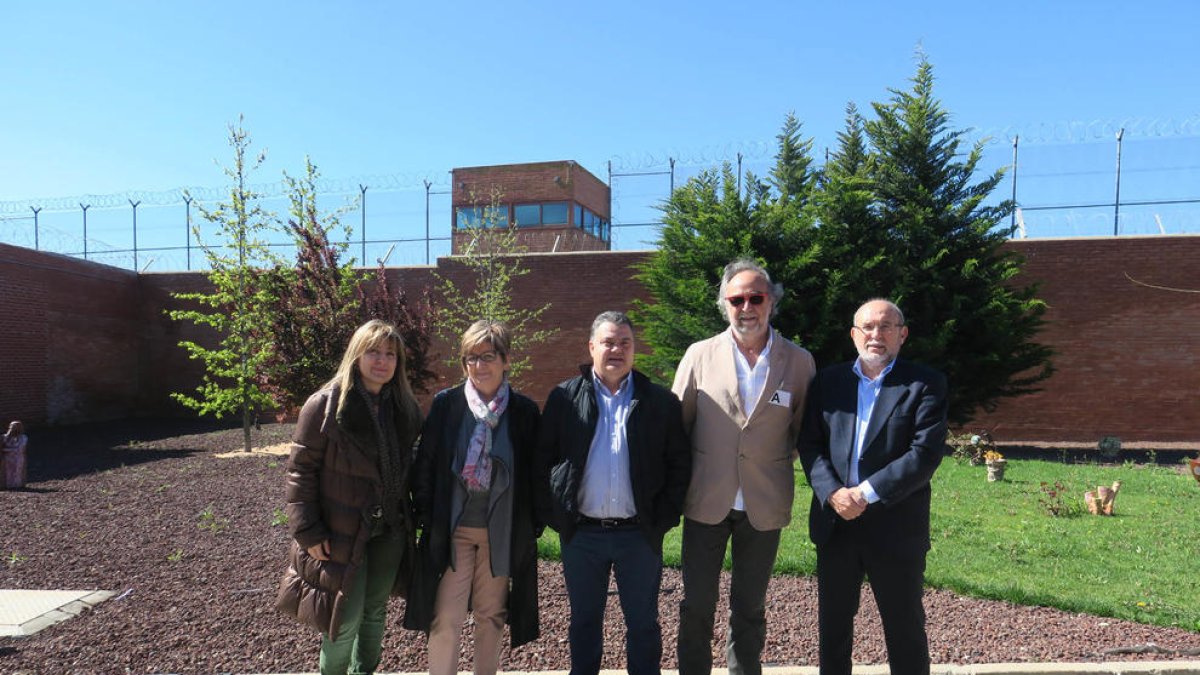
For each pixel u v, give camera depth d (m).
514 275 17.52
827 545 3.39
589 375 3.54
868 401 3.40
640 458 3.37
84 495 8.90
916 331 13.36
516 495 3.47
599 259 17.23
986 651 4.22
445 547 3.37
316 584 3.22
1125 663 3.94
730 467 3.50
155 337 20.19
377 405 3.31
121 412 19.53
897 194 13.87
